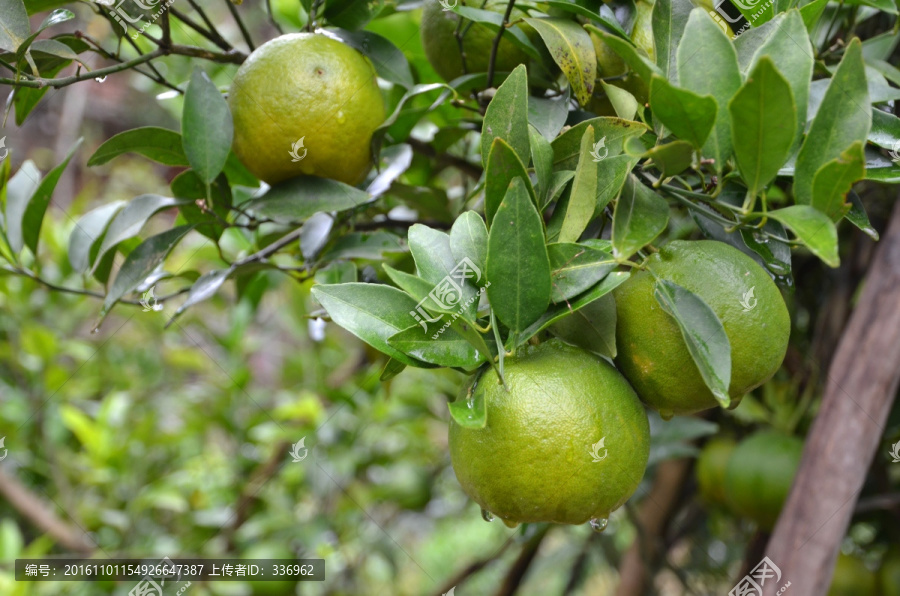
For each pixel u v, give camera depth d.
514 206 0.45
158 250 0.56
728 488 0.69
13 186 0.63
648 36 0.53
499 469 0.45
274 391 1.18
